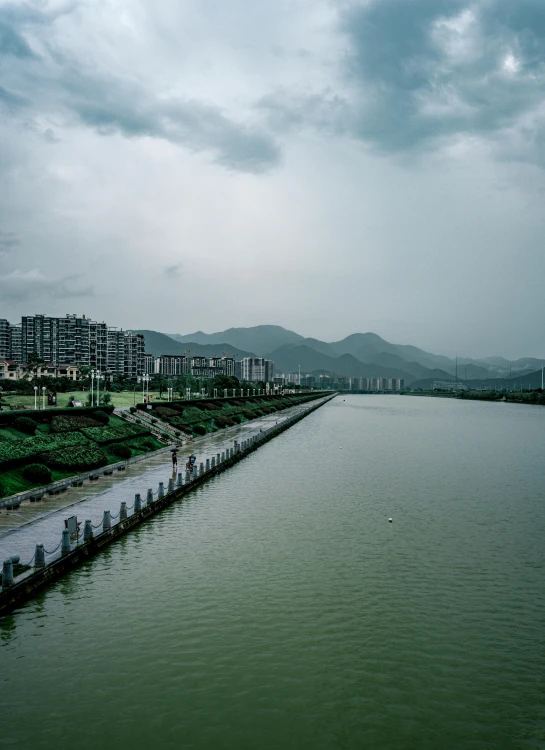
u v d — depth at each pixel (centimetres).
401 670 2080
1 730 1708
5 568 2464
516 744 1700
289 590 2780
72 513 3791
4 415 5678
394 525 3988
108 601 2612
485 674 2062
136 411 9044
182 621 2420
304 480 5741
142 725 1748
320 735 1723
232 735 1714
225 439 9062
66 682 1958
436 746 1688
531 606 2634
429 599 2698
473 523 4059
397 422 14912
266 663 2109
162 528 3859
